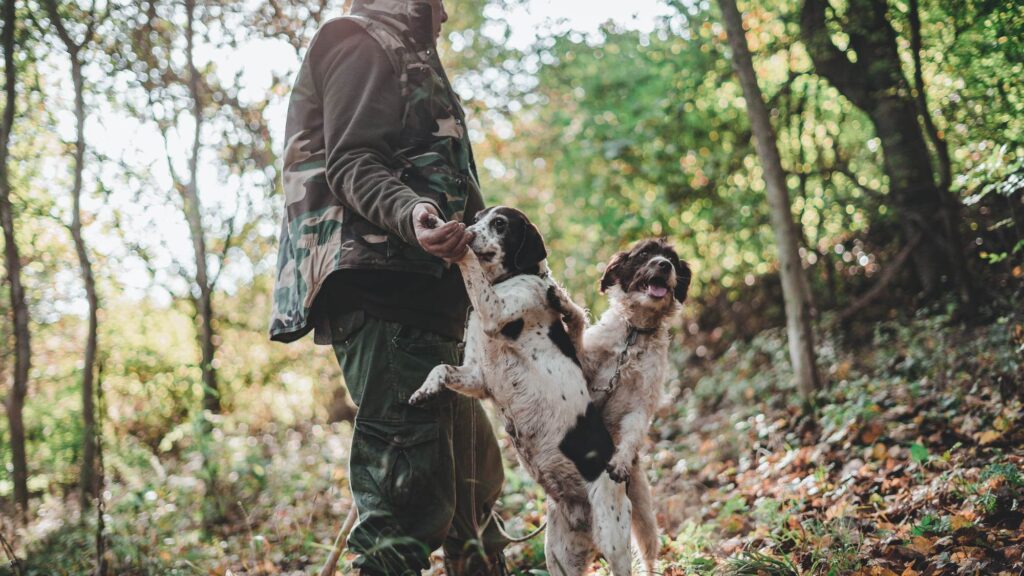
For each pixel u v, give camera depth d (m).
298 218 3.05
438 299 3.14
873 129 9.09
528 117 11.92
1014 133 4.95
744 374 8.88
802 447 5.88
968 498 3.87
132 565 4.38
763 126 6.93
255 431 9.92
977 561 3.18
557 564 3.25
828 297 9.74
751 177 10.05
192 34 6.43
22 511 5.62
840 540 3.66
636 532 3.54
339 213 2.99
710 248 10.65
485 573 3.34
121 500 5.54
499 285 3.23
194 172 6.85
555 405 3.15
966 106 6.11
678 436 7.70
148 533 4.92
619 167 10.64
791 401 7.03
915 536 3.54
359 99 3.01
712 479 5.86
